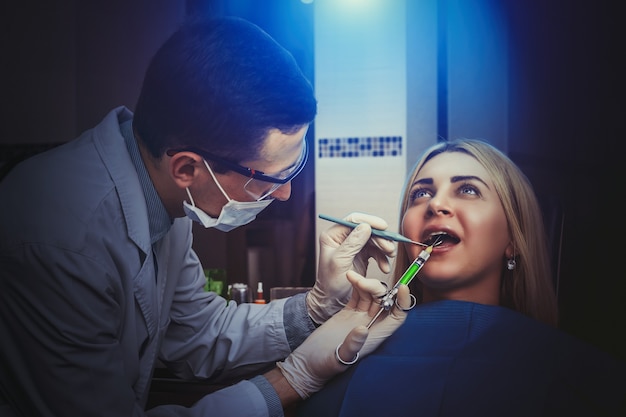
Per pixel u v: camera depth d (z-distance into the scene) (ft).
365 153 5.78
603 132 5.01
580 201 5.02
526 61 5.24
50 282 2.87
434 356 3.70
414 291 4.15
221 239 6.37
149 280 3.44
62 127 6.74
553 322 3.97
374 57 5.71
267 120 2.95
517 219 4.00
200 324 4.09
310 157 5.98
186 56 2.94
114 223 3.23
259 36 3.06
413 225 4.19
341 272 3.82
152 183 3.40
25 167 3.22
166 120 3.00
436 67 5.54
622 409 3.37
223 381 4.11
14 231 2.92
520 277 3.99
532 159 5.23
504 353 3.63
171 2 6.34
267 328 3.98
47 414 3.01
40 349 2.93
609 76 4.99
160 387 4.22
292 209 6.11
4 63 6.82
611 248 4.89
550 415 3.40
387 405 3.59
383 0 5.67
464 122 5.47
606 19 4.98
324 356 3.63
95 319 2.97
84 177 3.20
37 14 6.72
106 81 6.59
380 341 3.81
